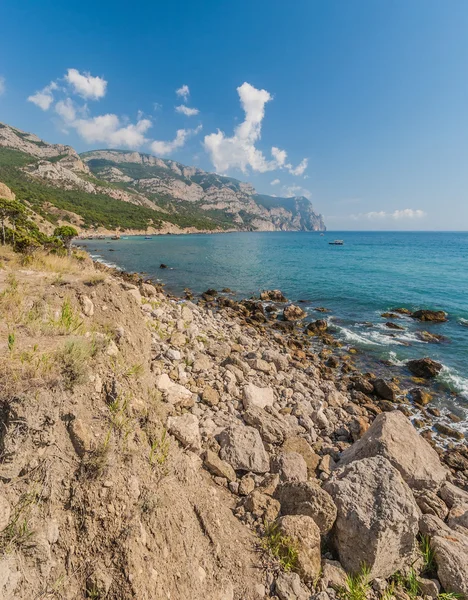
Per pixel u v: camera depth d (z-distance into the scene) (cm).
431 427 947
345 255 6650
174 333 1031
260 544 358
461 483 702
